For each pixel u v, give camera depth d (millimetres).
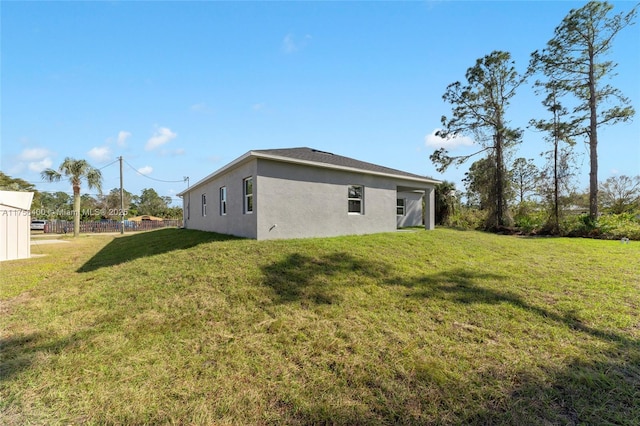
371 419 2168
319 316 4012
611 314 4129
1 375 2768
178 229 19078
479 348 3193
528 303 4523
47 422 2168
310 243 8086
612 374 2721
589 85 17906
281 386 2578
